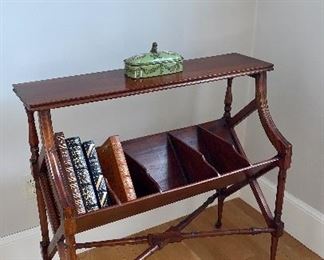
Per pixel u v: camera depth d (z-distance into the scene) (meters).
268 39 1.97
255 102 1.64
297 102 1.90
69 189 1.30
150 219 2.08
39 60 1.58
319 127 1.83
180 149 1.69
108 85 1.36
